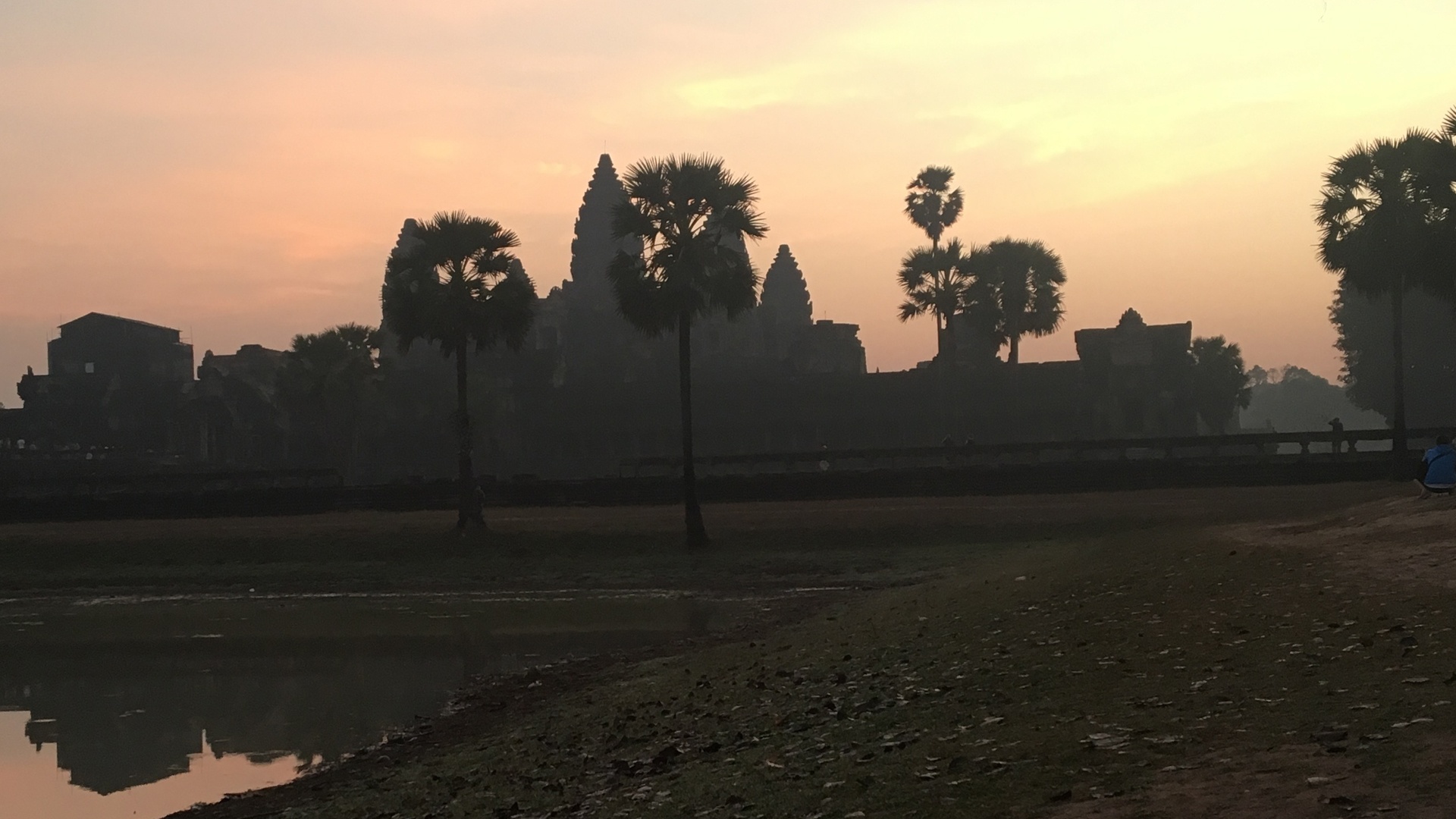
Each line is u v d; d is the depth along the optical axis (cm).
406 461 9944
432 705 2377
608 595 4112
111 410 11412
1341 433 5434
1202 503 4447
